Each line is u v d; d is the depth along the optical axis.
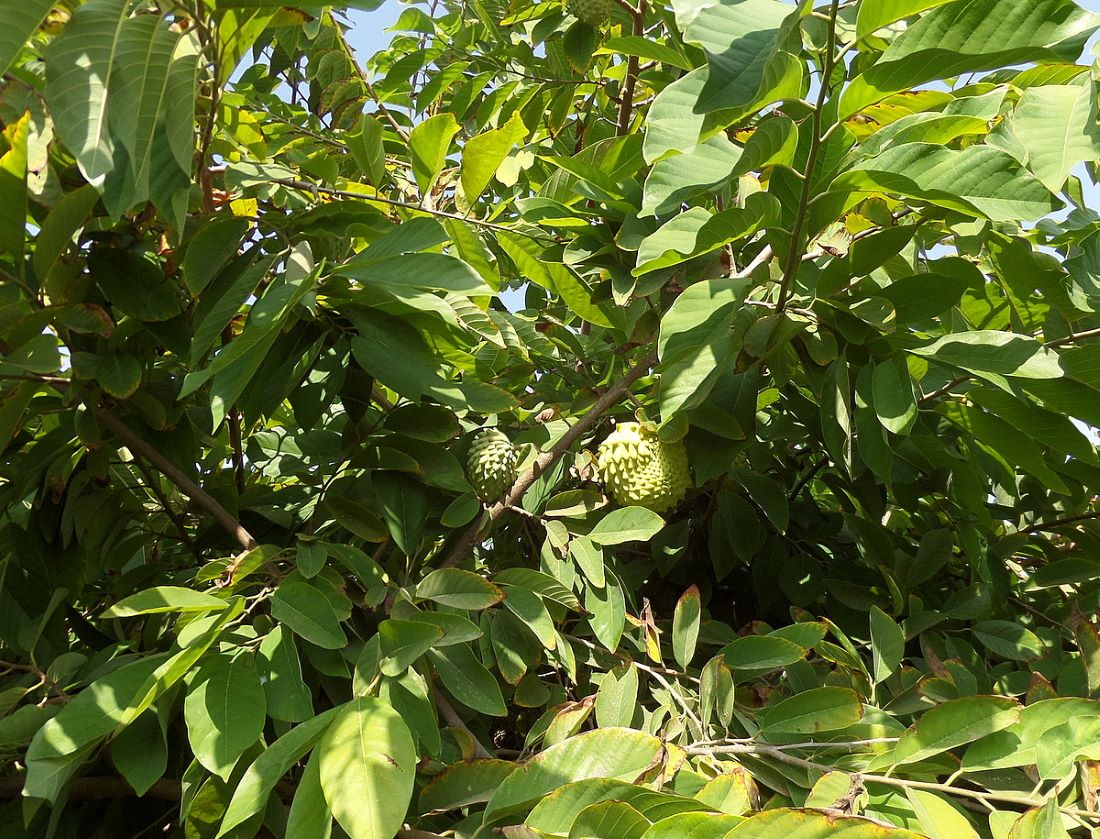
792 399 2.29
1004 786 1.34
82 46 1.12
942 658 1.93
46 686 1.53
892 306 1.63
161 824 1.61
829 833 1.00
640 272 1.49
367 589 1.55
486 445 1.95
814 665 1.83
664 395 1.56
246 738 1.17
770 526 2.31
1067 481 2.16
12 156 1.31
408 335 1.75
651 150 1.22
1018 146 1.49
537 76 3.04
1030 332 1.84
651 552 2.30
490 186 2.90
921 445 1.84
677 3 0.96
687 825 1.02
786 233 1.52
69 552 1.84
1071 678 1.67
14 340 1.51
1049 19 1.18
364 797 1.03
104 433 1.79
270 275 1.81
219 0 1.26
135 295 1.61
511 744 2.11
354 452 1.83
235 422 1.94
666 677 1.85
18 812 1.46
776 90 1.23
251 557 1.43
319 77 3.23
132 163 1.13
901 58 1.21
